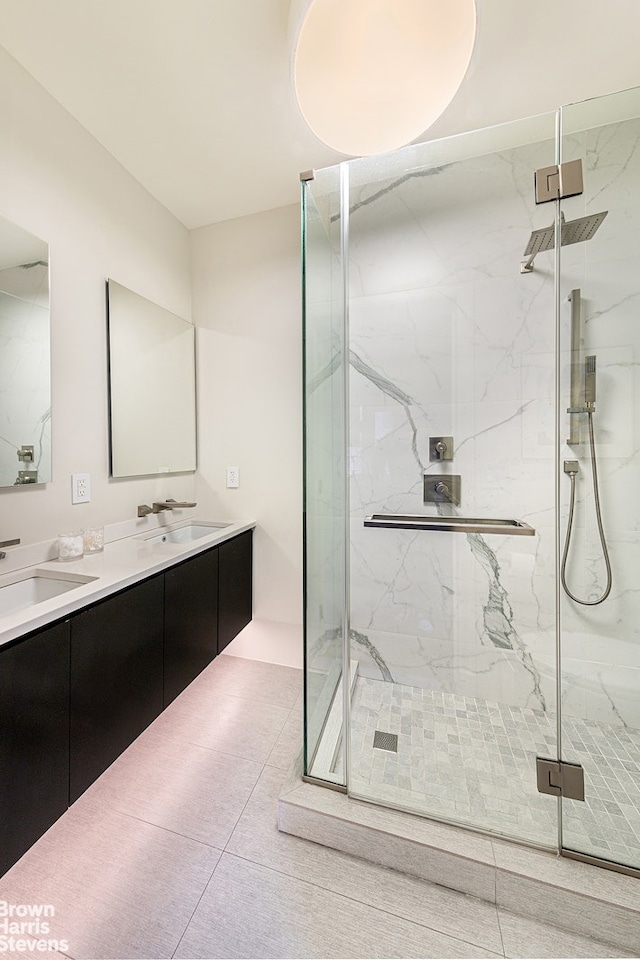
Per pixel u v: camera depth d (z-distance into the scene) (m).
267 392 2.23
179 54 1.32
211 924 0.97
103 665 1.20
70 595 1.13
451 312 1.81
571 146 1.53
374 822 1.16
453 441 1.85
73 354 1.58
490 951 0.93
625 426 1.62
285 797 1.24
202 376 2.36
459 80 1.06
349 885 1.07
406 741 1.54
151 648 1.42
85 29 1.24
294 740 1.63
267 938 0.95
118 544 1.79
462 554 1.87
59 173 1.51
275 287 2.20
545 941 0.95
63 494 1.55
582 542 1.69
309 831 1.19
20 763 0.94
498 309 1.75
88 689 1.15
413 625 1.94
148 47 1.30
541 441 1.74
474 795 1.26
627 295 1.57
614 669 1.66
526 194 1.65
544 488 1.75
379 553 1.97
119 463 1.82
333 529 1.58
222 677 2.12
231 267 2.28
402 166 1.74
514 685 1.81
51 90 1.45
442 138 1.64
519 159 1.64
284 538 2.23
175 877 1.08
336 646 1.53
